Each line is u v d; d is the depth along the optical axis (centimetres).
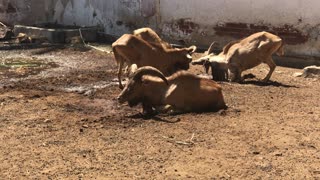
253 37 1088
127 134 806
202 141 784
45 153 750
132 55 1000
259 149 763
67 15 1780
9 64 1266
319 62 1245
